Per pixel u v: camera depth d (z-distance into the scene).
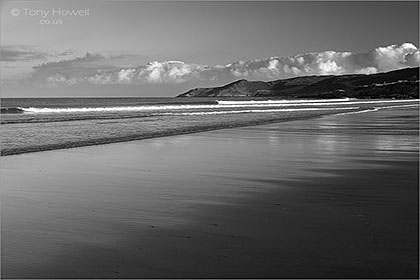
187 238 5.87
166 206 7.73
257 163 12.58
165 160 13.50
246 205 7.64
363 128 25.30
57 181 10.25
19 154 15.20
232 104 89.81
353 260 4.93
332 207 7.35
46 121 35.28
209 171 11.38
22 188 9.48
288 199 8.02
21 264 5.03
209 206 7.66
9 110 56.16
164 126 29.31
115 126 29.48
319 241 5.59
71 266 4.95
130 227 6.48
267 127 27.56
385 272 4.60
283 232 6.03
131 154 14.99
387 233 5.86
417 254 5.08
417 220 6.47
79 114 48.12
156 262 5.02
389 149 15.18
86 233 6.21
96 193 8.91
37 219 6.99
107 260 5.12
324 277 4.52
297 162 12.60
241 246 5.48
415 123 29.30
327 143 17.47
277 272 4.67
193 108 66.81
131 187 9.45
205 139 20.06
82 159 13.88
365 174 10.41
